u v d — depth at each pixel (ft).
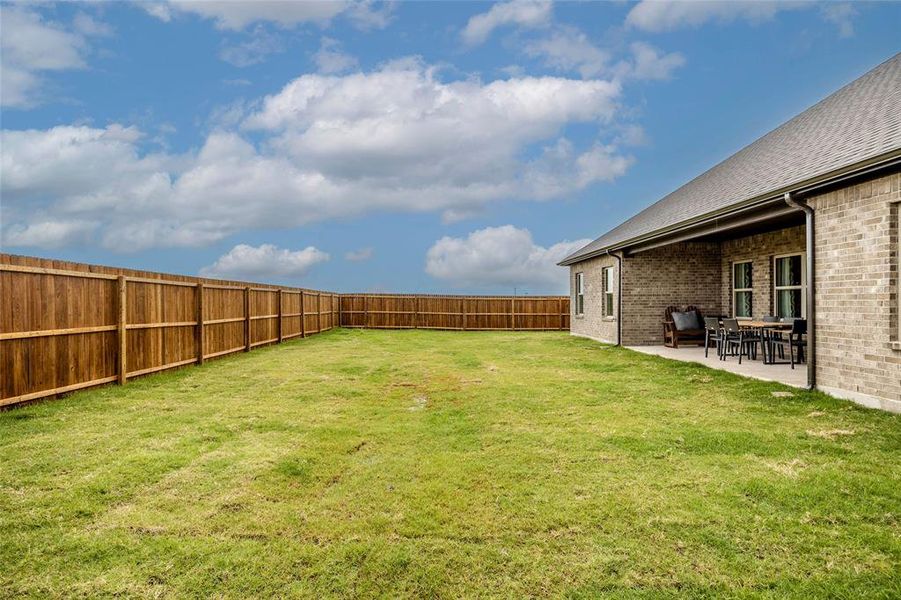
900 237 19.53
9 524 10.44
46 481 12.71
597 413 20.51
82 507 11.28
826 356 22.94
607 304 52.85
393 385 27.37
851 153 21.04
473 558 9.30
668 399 23.11
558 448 15.84
